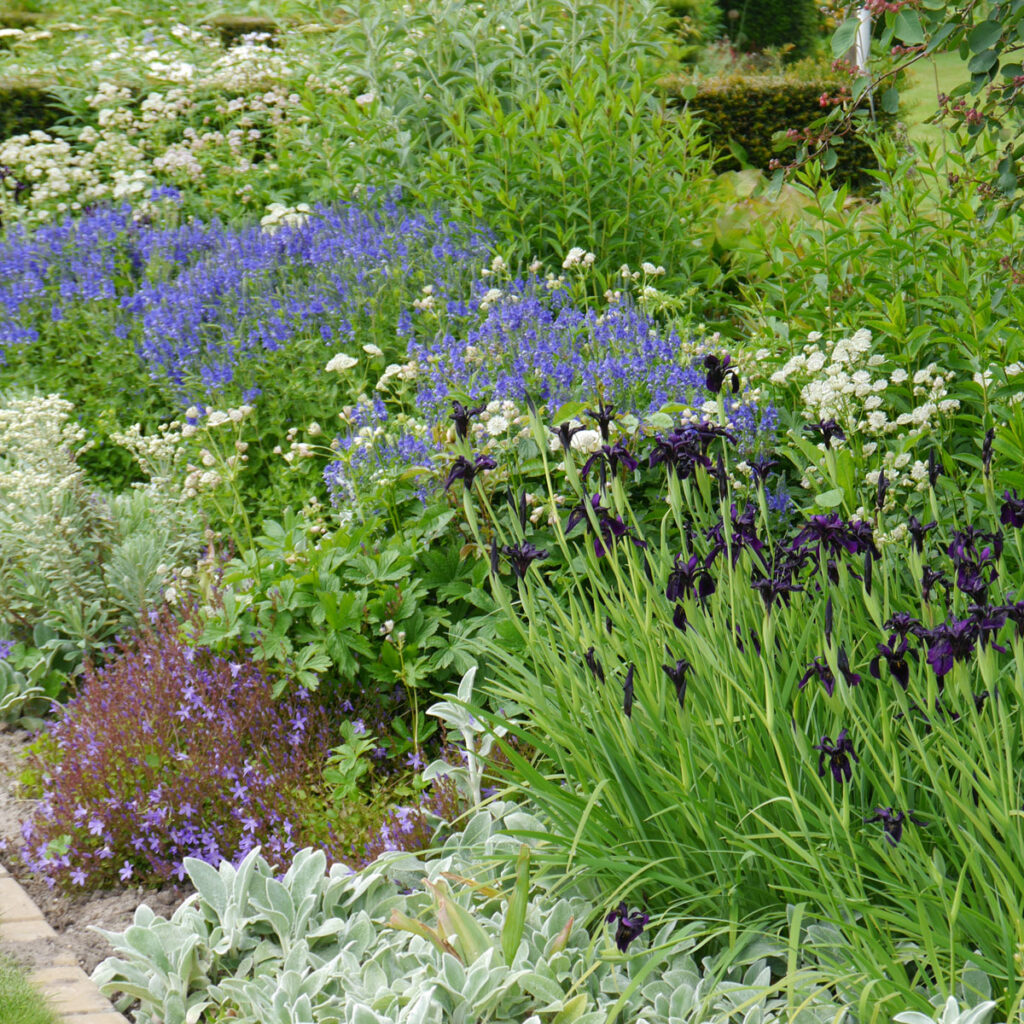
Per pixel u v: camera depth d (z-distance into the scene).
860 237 5.69
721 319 6.76
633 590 2.88
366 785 3.74
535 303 5.11
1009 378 4.05
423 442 4.39
